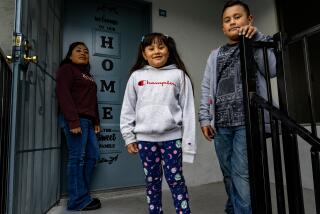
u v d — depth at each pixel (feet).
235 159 4.24
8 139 4.04
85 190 6.19
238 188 4.15
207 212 5.67
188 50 9.35
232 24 4.40
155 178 4.26
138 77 4.35
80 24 7.88
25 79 4.03
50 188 6.03
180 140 4.18
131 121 4.36
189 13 9.59
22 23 3.82
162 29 8.91
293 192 3.12
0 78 3.75
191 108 4.25
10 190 3.48
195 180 8.91
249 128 3.09
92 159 6.50
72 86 6.33
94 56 7.98
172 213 5.63
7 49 4.99
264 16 9.45
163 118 4.03
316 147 2.71
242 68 3.23
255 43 3.30
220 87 4.58
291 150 3.14
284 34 3.33
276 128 3.19
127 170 8.05
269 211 3.05
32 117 4.52
